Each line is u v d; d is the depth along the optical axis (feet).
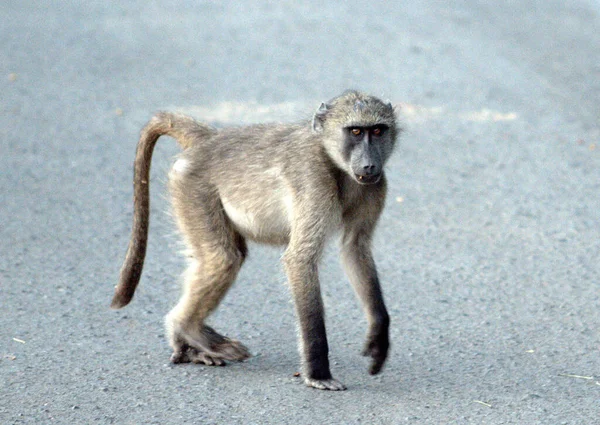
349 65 71.15
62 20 89.92
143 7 96.48
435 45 77.36
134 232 30.27
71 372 28.09
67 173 48.57
